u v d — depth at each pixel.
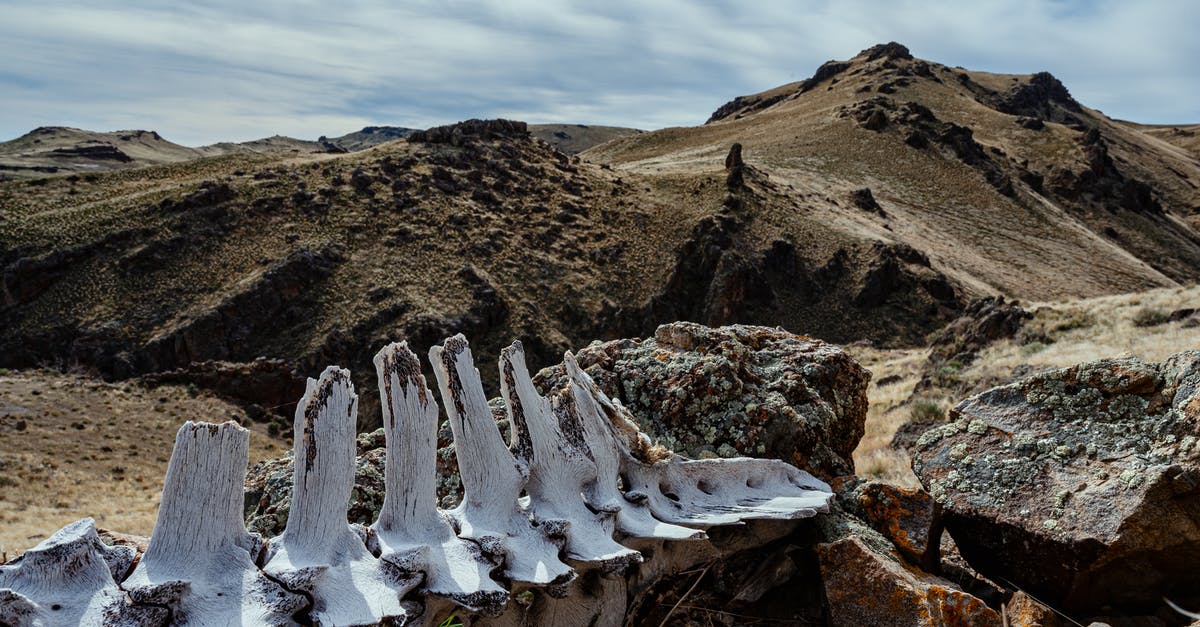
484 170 101.12
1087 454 4.64
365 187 90.94
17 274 69.81
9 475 32.38
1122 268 120.06
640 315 81.31
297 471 2.76
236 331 68.50
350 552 2.70
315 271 75.31
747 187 105.56
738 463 4.54
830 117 176.88
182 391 52.06
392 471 3.00
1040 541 4.38
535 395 3.66
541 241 88.06
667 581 3.99
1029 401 5.11
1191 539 4.12
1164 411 4.64
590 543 3.32
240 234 80.25
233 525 2.57
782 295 88.50
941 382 21.11
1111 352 17.75
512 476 3.34
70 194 86.81
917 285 90.88
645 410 5.79
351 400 2.91
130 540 2.73
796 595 4.26
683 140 194.88
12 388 46.91
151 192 85.62
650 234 92.50
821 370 6.11
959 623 3.72
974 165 153.12
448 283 76.81
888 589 3.88
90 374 63.56
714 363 5.79
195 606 2.33
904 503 4.71
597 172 111.56
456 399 3.33
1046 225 133.88
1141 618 4.23
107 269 73.06
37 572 2.17
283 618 2.39
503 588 2.86
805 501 4.38
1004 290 103.31
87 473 35.12
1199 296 23.86
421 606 2.78
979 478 4.82
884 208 129.38
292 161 100.00
